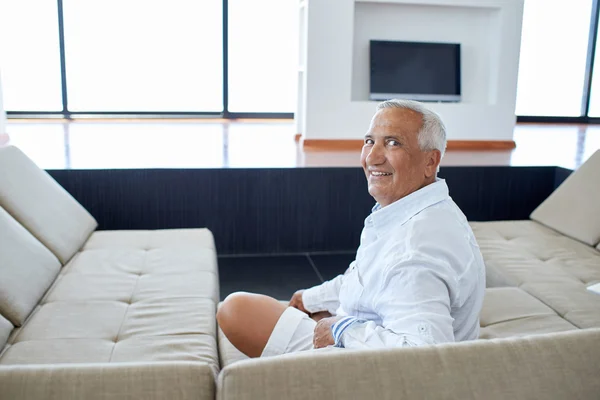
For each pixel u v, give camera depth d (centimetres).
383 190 152
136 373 87
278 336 165
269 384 85
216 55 782
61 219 262
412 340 120
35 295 202
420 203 144
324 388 85
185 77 782
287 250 410
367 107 541
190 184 389
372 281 141
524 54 841
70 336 182
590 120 857
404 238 137
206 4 766
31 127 644
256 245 405
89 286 222
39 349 172
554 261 263
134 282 229
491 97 577
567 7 836
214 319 202
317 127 537
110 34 752
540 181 437
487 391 87
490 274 256
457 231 139
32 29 728
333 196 407
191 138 572
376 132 150
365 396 85
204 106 795
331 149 514
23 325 189
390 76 564
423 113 148
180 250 267
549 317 206
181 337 184
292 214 405
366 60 566
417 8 564
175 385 86
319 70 530
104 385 86
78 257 255
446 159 464
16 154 266
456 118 562
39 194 260
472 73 582
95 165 392
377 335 128
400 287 130
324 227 411
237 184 395
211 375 89
